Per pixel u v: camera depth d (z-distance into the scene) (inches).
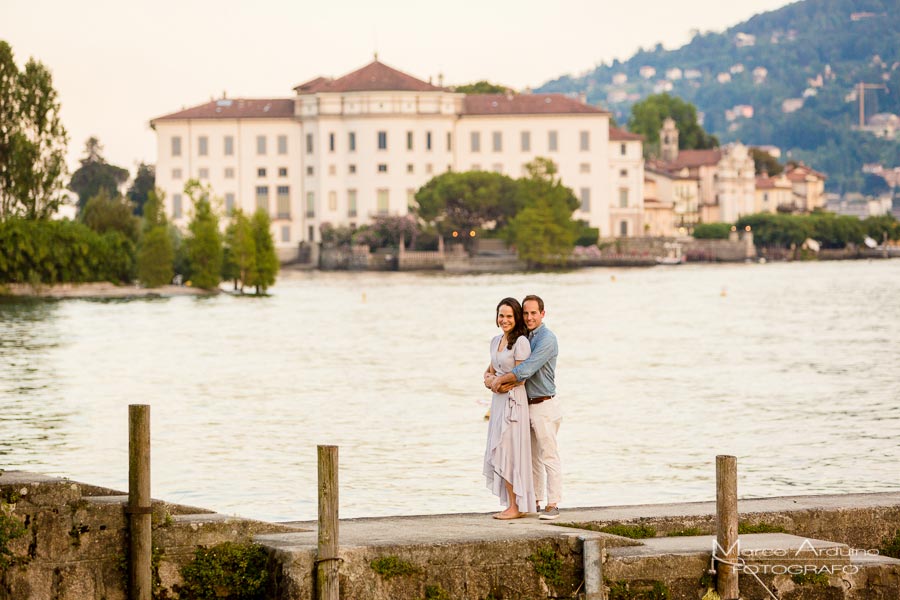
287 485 1428.4
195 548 840.3
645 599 828.6
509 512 908.0
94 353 3075.8
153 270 5669.3
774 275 7623.0
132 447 825.5
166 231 6058.1
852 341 3272.6
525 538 828.6
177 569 835.4
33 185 5447.8
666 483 1423.5
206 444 1715.1
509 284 6732.3
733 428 1823.3
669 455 1603.1
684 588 834.8
